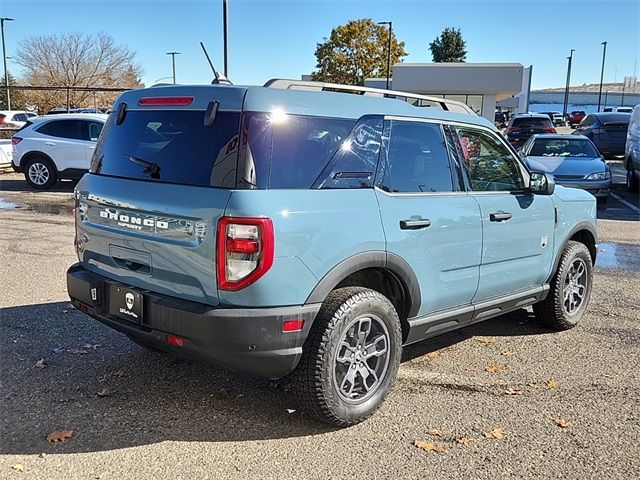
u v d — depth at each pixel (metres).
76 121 14.52
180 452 3.38
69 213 11.34
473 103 40.22
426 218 3.98
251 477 3.16
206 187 3.33
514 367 4.69
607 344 5.23
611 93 102.56
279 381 4.32
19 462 3.24
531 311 6.19
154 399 4.00
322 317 3.47
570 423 3.80
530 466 3.31
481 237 4.43
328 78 58.09
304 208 3.34
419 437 3.60
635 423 3.81
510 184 4.86
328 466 3.28
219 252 3.20
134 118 3.88
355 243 3.55
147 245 3.54
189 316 3.28
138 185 3.62
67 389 4.11
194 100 3.55
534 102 104.56
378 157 3.82
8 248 8.25
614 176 19.33
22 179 16.64
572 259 5.45
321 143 3.54
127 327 3.63
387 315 3.77
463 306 4.47
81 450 3.38
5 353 4.68
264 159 3.29
